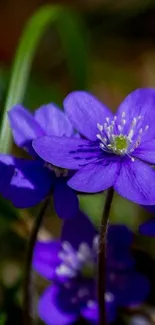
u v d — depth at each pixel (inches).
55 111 8.9
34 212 11.9
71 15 12.8
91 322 9.7
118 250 9.8
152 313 10.6
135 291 9.8
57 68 15.1
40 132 8.7
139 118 8.7
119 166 8.3
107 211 8.2
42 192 8.4
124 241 9.8
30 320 9.3
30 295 9.3
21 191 8.3
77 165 8.2
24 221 10.7
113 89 14.7
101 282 8.7
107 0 16.0
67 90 14.7
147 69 15.4
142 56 15.6
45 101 13.4
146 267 11.2
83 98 8.7
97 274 8.7
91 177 8.1
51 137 8.3
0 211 10.4
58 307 9.6
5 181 8.4
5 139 9.9
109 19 16.0
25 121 8.7
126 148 8.4
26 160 8.5
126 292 9.8
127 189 8.0
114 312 9.6
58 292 9.7
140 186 8.0
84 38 13.4
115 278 9.8
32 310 9.3
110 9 16.0
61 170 8.5
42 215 8.7
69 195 8.4
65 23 12.7
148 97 8.8
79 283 9.8
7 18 15.6
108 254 9.8
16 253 11.8
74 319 9.6
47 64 15.2
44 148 8.2
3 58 15.2
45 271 9.8
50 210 12.3
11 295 10.5
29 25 11.5
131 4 15.9
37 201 8.3
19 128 8.7
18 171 8.4
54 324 9.5
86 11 16.0
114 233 9.8
